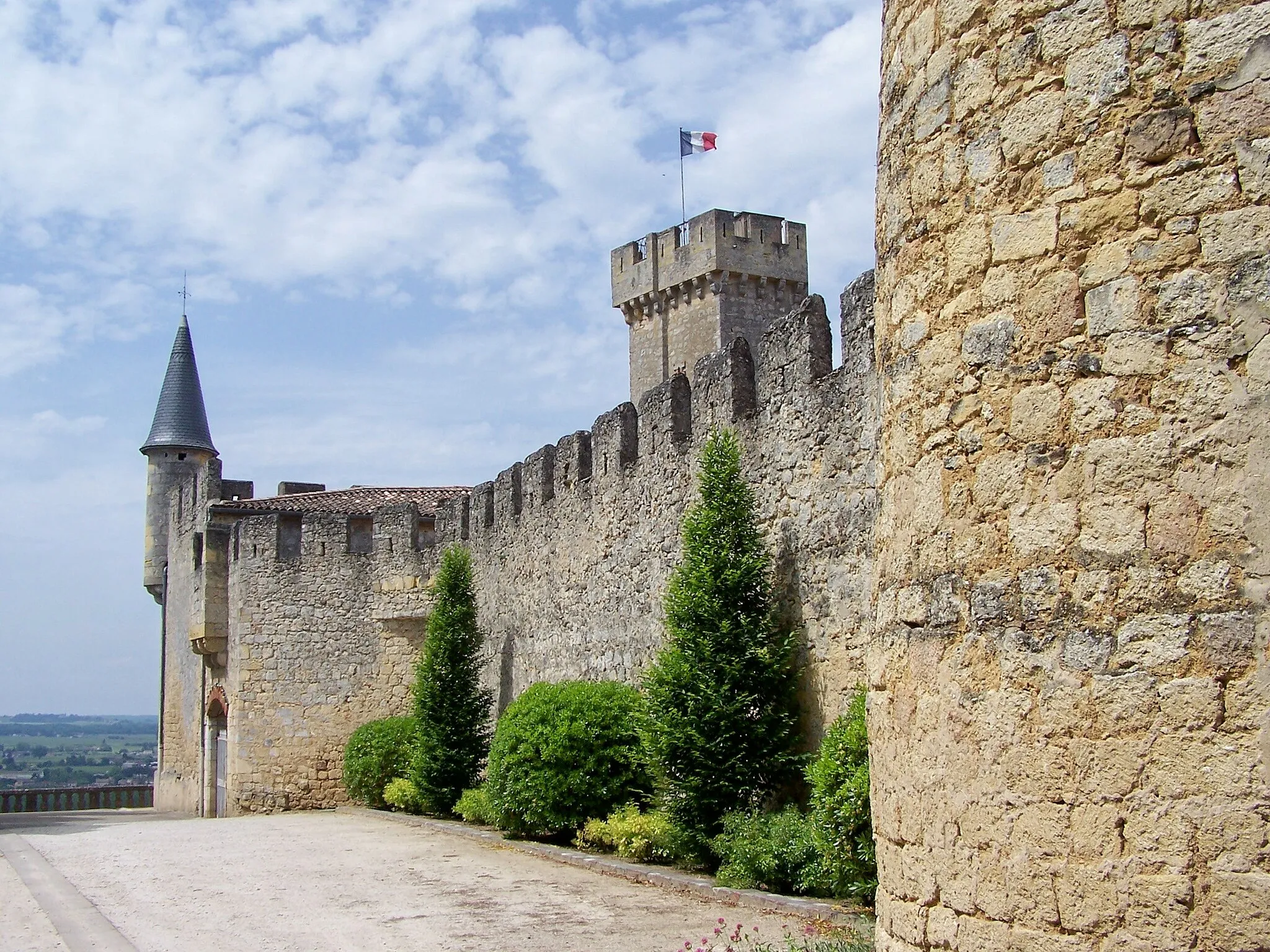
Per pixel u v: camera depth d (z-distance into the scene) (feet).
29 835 78.48
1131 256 15.14
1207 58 14.64
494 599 90.99
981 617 16.63
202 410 159.12
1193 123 14.71
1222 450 14.12
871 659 19.86
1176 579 14.38
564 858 57.11
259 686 102.58
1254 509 13.80
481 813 73.77
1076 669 15.25
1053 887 15.31
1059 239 15.96
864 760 38.73
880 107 20.39
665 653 53.16
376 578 103.45
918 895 17.62
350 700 102.47
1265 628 13.57
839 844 38.63
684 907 43.42
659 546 63.87
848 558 46.09
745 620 50.08
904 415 18.58
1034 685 15.78
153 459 154.51
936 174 18.03
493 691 89.40
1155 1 15.15
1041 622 15.75
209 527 111.65
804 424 49.47
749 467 53.78
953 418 17.38
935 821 17.25
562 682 72.33
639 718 53.42
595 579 72.13
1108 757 14.80
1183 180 14.74
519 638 85.15
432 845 66.33
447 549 94.73
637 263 181.78
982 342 16.94
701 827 49.42
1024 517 16.11
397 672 102.42
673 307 176.24
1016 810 15.89
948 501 17.38
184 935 40.70
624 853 54.70
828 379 47.78
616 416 70.18
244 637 103.14
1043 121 16.26
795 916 39.86
